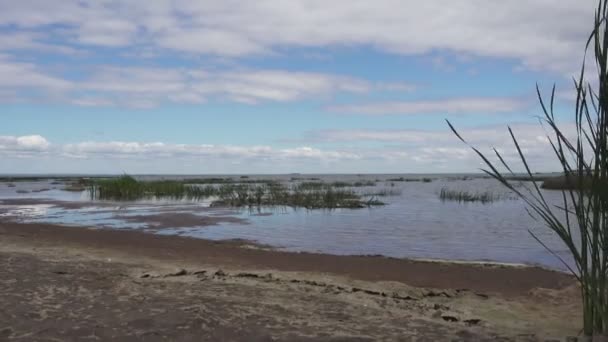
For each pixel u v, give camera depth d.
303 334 5.52
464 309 7.65
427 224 21.11
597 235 5.52
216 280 8.75
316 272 10.56
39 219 22.22
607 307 5.58
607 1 5.12
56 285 7.51
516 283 9.95
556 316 7.31
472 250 14.77
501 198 37.75
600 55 5.20
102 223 20.80
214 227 19.81
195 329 5.45
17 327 5.41
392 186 59.66
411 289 8.84
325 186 52.69
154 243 14.33
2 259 9.69
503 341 5.58
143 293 7.23
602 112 5.27
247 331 5.50
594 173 5.41
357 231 18.91
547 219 5.89
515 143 5.77
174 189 39.28
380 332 5.76
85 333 5.26
